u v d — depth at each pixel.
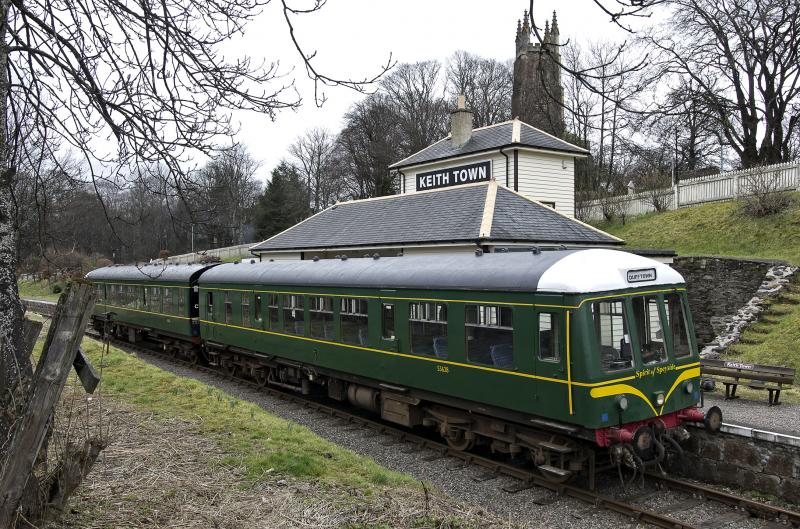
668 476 8.52
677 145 39.47
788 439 7.64
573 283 7.62
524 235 15.62
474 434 9.54
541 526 6.83
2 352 4.36
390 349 10.70
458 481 8.63
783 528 6.97
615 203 27.66
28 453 3.89
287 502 6.15
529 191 20.75
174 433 8.30
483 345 8.91
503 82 56.41
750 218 20.45
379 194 57.91
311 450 8.22
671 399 8.21
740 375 11.38
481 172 21.44
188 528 5.32
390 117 57.34
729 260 17.06
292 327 13.52
